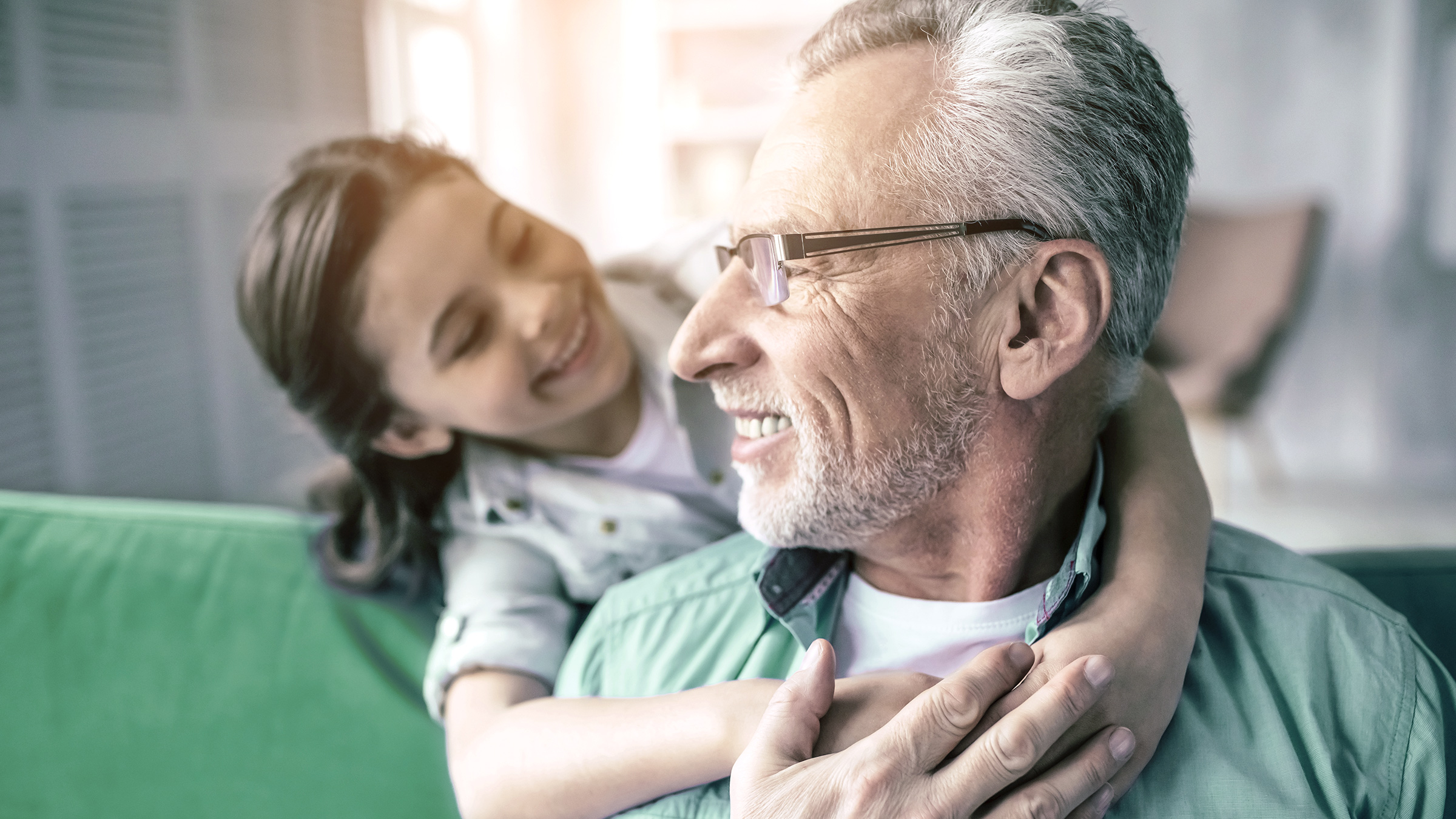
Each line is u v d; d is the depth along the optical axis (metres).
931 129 0.70
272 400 3.09
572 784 0.77
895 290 0.71
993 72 0.70
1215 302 3.07
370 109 3.89
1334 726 0.71
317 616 1.22
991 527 0.76
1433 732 0.69
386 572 1.24
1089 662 0.58
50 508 1.34
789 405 0.75
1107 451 0.86
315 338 1.15
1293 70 3.72
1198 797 0.67
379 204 1.13
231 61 3.12
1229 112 3.82
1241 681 0.72
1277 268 3.01
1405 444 3.63
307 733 1.16
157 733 1.19
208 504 2.98
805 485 0.76
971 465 0.75
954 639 0.80
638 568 1.27
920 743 0.58
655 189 5.04
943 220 0.70
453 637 1.12
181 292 2.92
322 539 1.27
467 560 1.25
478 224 1.17
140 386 2.76
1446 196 3.57
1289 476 3.43
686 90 4.93
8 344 2.35
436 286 1.13
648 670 0.90
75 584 1.26
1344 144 3.71
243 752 1.17
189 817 1.17
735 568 0.94
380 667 1.18
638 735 0.75
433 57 4.41
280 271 1.14
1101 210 0.71
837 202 0.71
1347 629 0.74
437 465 1.30
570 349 1.19
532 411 1.20
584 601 1.28
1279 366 3.71
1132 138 0.71
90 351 2.58
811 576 0.86
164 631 1.22
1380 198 3.66
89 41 2.59
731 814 0.62
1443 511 3.09
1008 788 0.59
